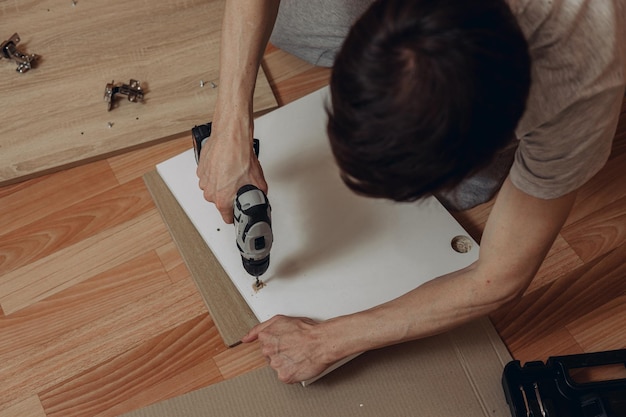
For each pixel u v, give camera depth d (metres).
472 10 0.72
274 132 1.77
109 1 2.05
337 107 0.77
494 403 1.51
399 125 0.73
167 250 1.70
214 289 1.62
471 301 1.30
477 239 1.74
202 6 2.06
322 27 1.86
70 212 1.74
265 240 1.35
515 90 0.75
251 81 1.44
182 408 1.49
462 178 0.81
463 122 0.73
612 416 1.43
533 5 0.90
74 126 1.84
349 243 1.62
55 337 1.58
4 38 1.98
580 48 0.92
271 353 1.41
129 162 1.83
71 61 1.94
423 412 1.49
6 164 1.77
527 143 1.05
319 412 1.48
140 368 1.55
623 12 0.94
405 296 1.37
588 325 1.65
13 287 1.63
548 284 1.69
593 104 0.95
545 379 1.52
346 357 1.46
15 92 1.88
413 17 0.73
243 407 1.49
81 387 1.52
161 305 1.63
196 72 1.95
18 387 1.52
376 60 0.73
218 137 1.42
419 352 1.56
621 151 1.88
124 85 1.86
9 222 1.72
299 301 1.54
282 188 1.68
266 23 1.42
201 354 1.57
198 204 1.67
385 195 0.81
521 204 1.14
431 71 0.72
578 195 1.81
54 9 2.03
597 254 1.74
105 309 1.62
